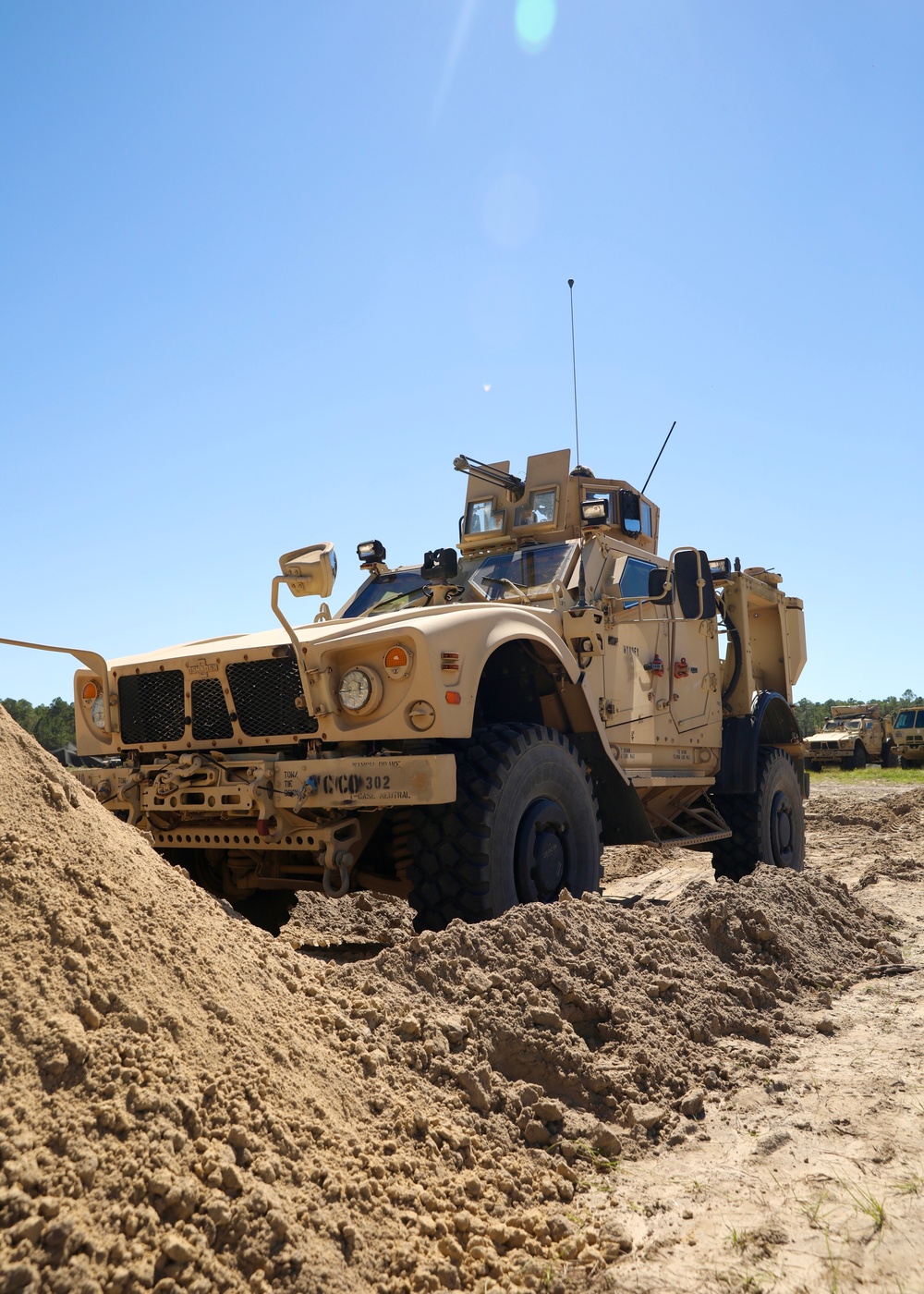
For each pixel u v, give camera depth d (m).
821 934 5.01
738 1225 2.26
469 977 3.18
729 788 7.31
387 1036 2.78
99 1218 1.74
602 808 5.65
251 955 2.81
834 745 30.42
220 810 4.44
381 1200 2.11
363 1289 1.87
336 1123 2.29
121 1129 1.92
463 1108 2.64
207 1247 1.80
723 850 7.60
